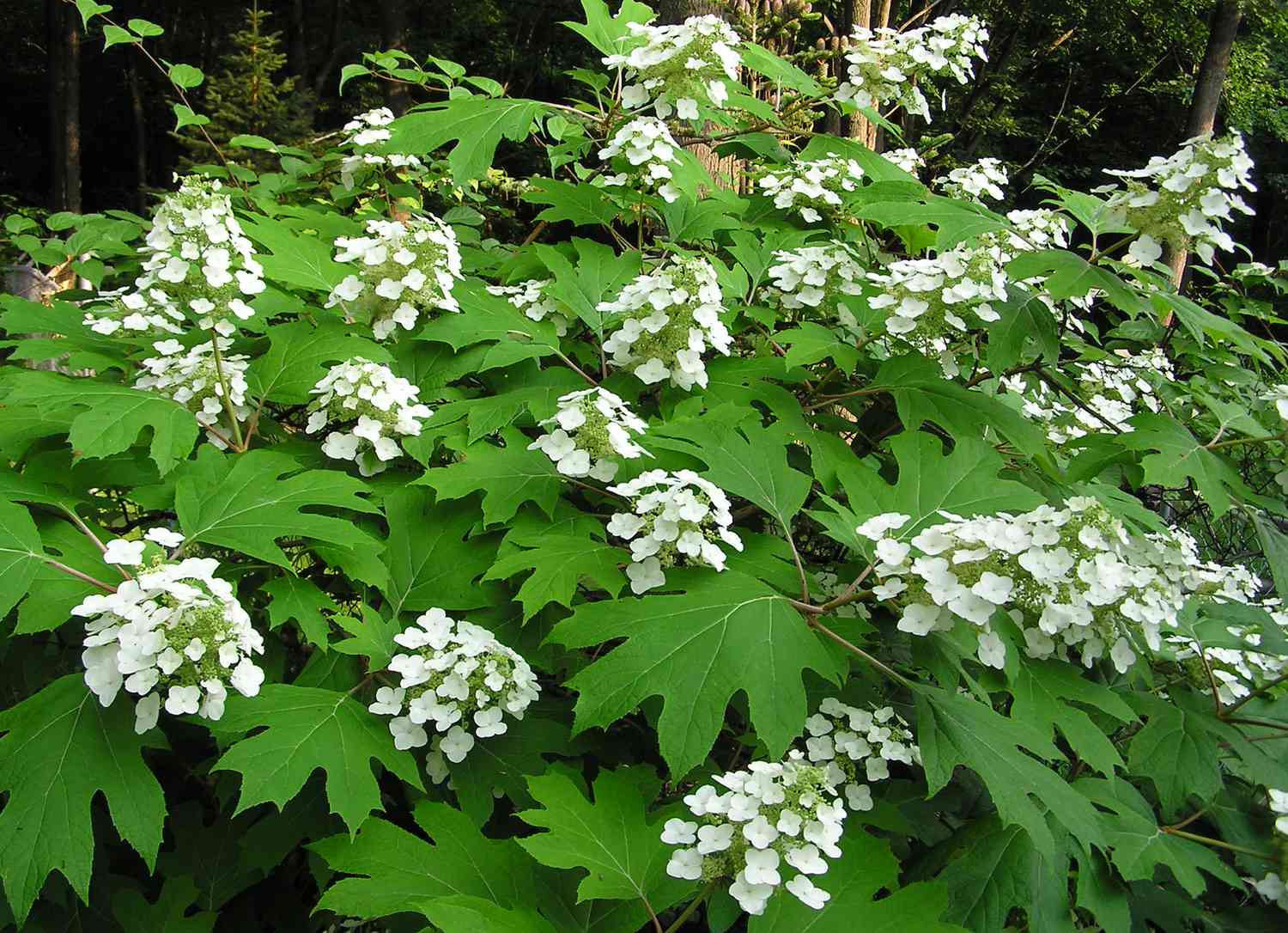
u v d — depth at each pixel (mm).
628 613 2146
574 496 2887
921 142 4758
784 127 3902
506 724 2365
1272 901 2498
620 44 3645
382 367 2639
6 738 1880
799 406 2949
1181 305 2734
